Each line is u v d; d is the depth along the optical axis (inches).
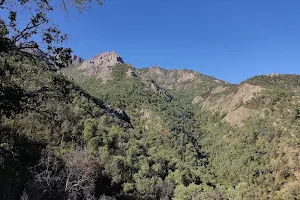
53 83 459.8
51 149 1843.0
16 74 422.9
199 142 5246.1
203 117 6461.6
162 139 4662.9
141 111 5890.8
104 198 1754.4
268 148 3654.0
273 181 3149.6
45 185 1475.1
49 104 521.7
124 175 2294.5
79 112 2709.2
